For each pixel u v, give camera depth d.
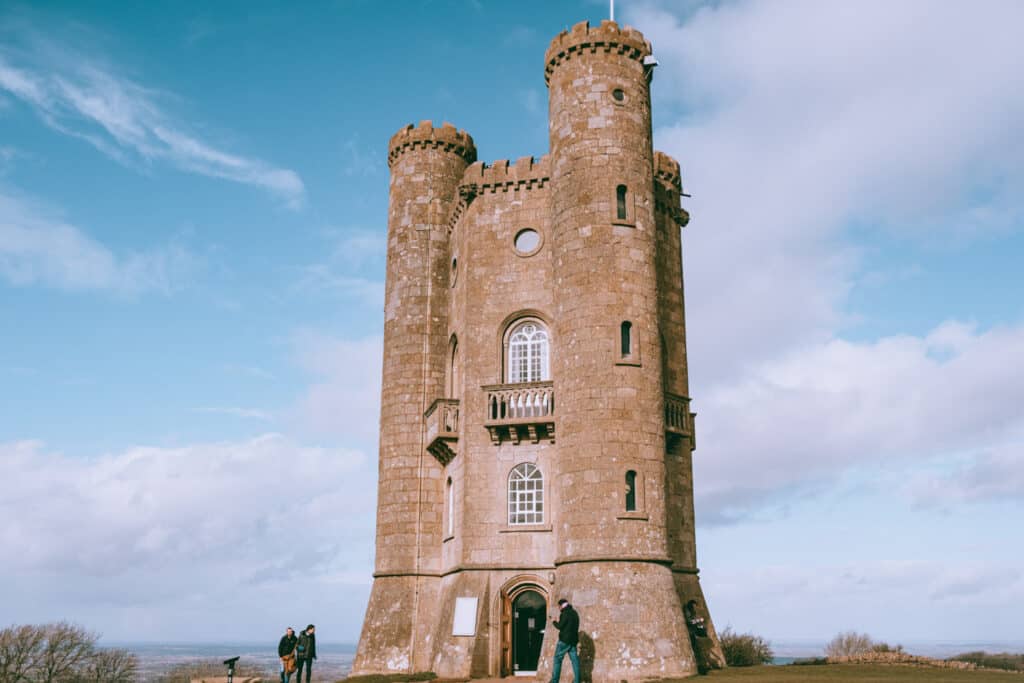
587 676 28.38
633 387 32.00
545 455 35.62
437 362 42.38
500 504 35.75
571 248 33.81
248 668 96.44
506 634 34.56
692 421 38.34
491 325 37.97
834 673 28.55
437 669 34.59
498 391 36.34
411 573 39.53
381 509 41.12
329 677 80.25
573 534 31.00
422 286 43.28
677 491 36.41
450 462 39.75
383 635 38.50
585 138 34.59
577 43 35.66
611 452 31.14
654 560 30.56
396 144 45.69
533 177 38.81
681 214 40.53
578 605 29.66
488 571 35.16
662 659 28.56
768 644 44.75
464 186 39.84
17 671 71.88
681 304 39.66
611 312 32.59
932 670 29.70
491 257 38.75
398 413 41.72
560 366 33.25
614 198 33.81
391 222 45.25
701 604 35.97
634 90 35.59
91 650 76.69
